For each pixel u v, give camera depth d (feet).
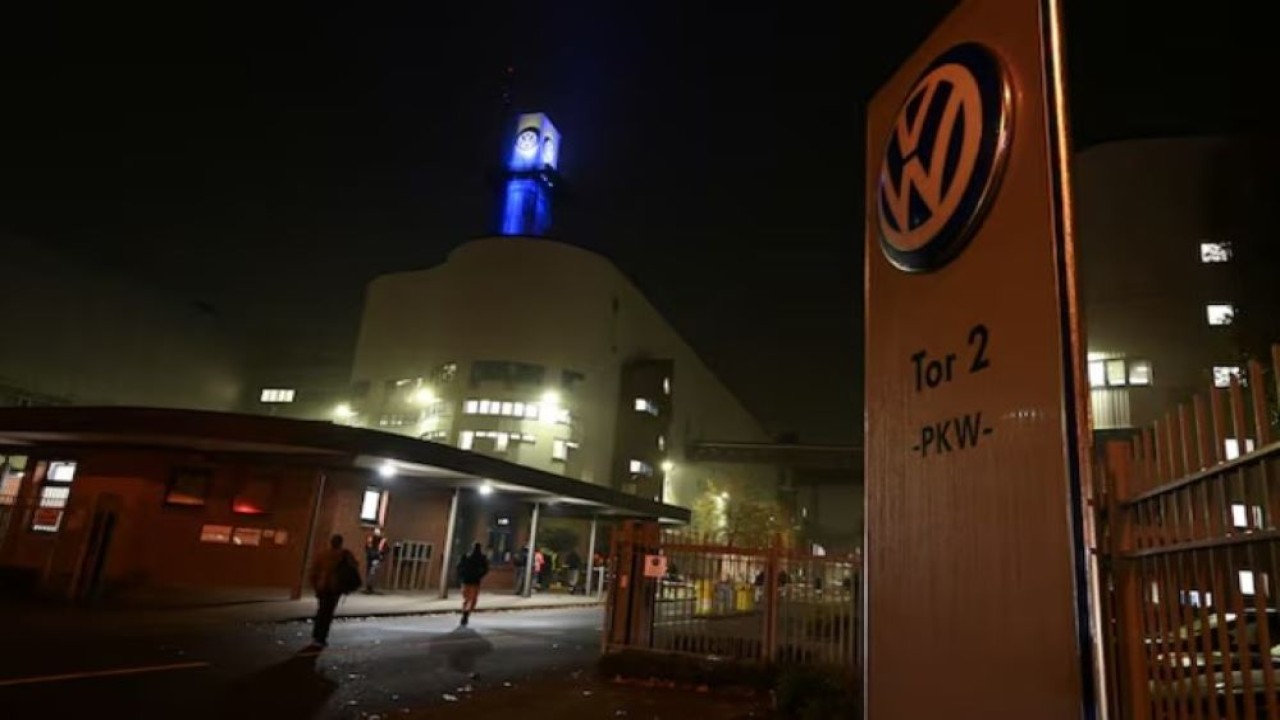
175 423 66.08
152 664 35.04
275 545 72.64
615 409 207.41
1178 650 8.18
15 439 74.69
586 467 191.01
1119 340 107.86
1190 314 105.60
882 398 11.59
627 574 43.39
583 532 144.46
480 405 184.03
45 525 75.00
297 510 73.51
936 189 10.37
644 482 209.26
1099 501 10.12
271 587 71.31
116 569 70.23
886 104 12.34
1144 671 9.20
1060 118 8.67
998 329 9.20
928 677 9.71
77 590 58.08
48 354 171.01
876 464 11.53
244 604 63.62
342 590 45.47
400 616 65.05
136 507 72.18
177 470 73.87
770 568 39.60
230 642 43.60
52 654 35.81
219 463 74.33
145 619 50.85
